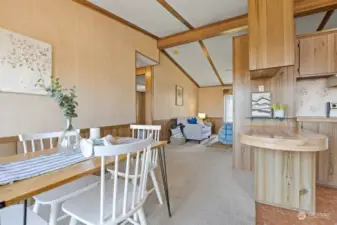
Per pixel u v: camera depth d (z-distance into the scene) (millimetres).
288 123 2920
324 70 2623
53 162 1284
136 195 1334
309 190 1852
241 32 4035
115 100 3545
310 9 2926
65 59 2693
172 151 4828
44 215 1830
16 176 1014
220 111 8852
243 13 3557
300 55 2770
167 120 6215
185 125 6359
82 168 1163
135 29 4078
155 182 2102
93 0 2971
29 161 1309
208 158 4098
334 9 3031
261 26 2344
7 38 2088
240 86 3303
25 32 2254
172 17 3658
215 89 8945
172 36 4547
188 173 3109
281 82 2971
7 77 2088
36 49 2346
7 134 2113
